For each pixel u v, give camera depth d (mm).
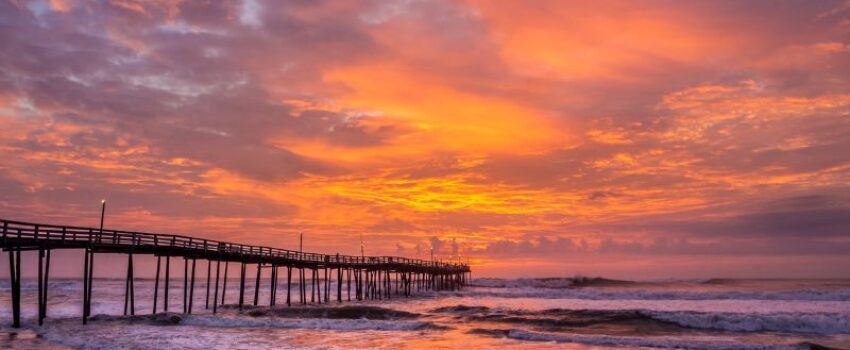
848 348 27609
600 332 34875
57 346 25281
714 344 28375
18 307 30000
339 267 59594
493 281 126812
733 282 121000
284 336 30500
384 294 77312
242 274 45688
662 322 37906
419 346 27891
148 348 25391
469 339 30312
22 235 27734
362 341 29234
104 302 60062
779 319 36000
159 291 88062
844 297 66938
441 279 89750
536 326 37406
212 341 28078
